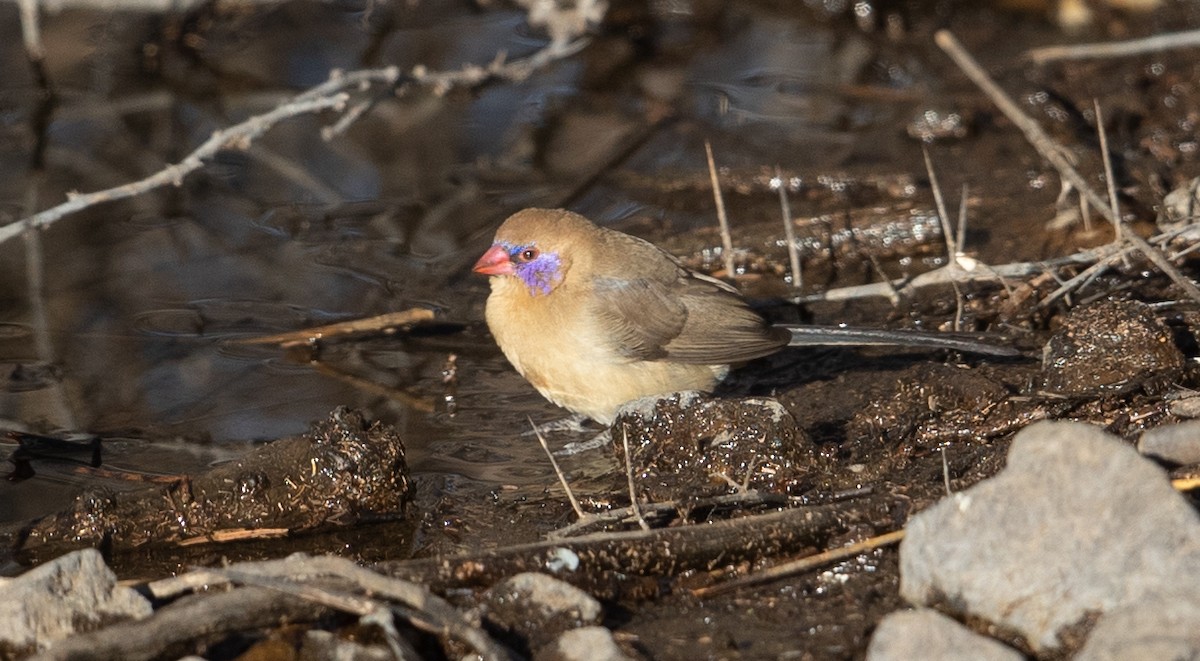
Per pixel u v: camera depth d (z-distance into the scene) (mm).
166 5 16312
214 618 6766
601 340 10711
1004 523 6801
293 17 18344
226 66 17469
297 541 9109
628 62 17656
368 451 9234
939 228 13359
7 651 6766
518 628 6957
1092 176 13836
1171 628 5914
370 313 12570
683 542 7770
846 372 11266
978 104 15609
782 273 13352
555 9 15828
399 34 18203
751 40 18188
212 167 15438
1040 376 10047
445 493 9617
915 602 7039
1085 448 6777
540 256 10766
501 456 10242
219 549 9016
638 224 14102
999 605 6672
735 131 15797
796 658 6918
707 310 10906
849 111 16125
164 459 10094
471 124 16391
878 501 8164
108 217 14336
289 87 17047
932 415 9617
